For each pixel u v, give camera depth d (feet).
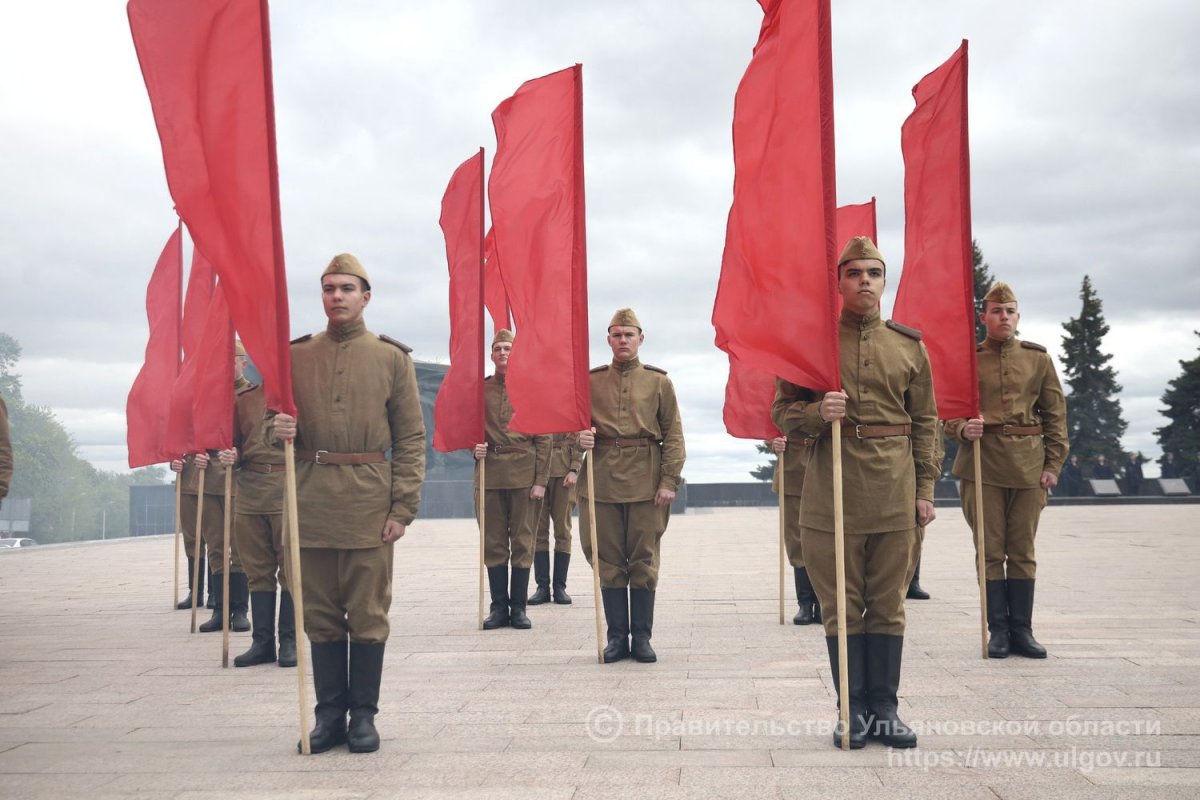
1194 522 80.59
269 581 25.66
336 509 17.16
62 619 33.68
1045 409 25.50
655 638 27.84
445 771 15.46
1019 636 24.21
